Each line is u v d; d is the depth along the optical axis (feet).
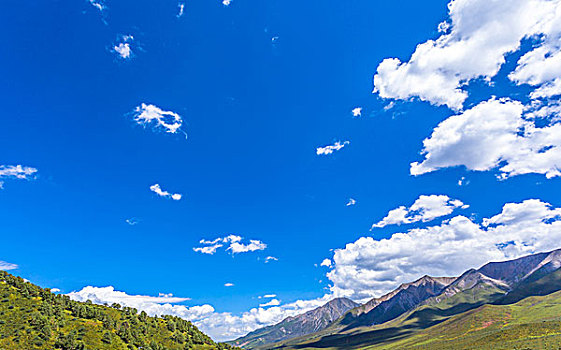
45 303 644.27
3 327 539.29
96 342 600.39
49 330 557.74
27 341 522.88
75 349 558.15
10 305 607.37
